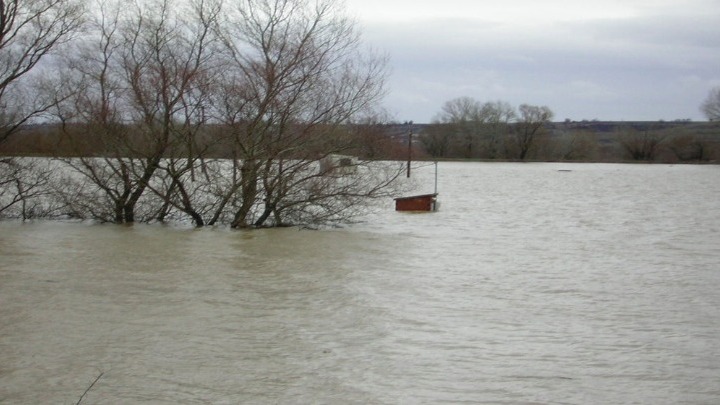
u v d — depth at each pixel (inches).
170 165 998.4
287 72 951.0
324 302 579.8
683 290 652.1
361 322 520.7
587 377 410.9
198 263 745.0
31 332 485.1
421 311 557.6
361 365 426.9
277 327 504.7
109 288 621.6
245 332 491.2
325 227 1056.2
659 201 1857.8
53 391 380.5
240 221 1008.9
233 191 994.7
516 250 896.9
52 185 1044.5
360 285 648.4
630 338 490.6
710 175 3535.9
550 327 516.7
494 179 3006.9
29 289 614.5
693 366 431.2
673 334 501.4
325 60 968.3
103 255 785.6
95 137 1003.3
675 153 4938.5
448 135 5049.2
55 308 550.3
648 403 374.0
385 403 370.9
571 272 740.0
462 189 2315.5
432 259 804.6
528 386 396.2
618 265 789.9
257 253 811.4
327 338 479.8
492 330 506.3
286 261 764.0
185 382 395.9
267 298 591.8
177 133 986.1
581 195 2076.8
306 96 967.6
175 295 598.2
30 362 424.8
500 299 605.3
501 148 5029.5
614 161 5036.9
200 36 967.0
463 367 425.7
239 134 964.0
